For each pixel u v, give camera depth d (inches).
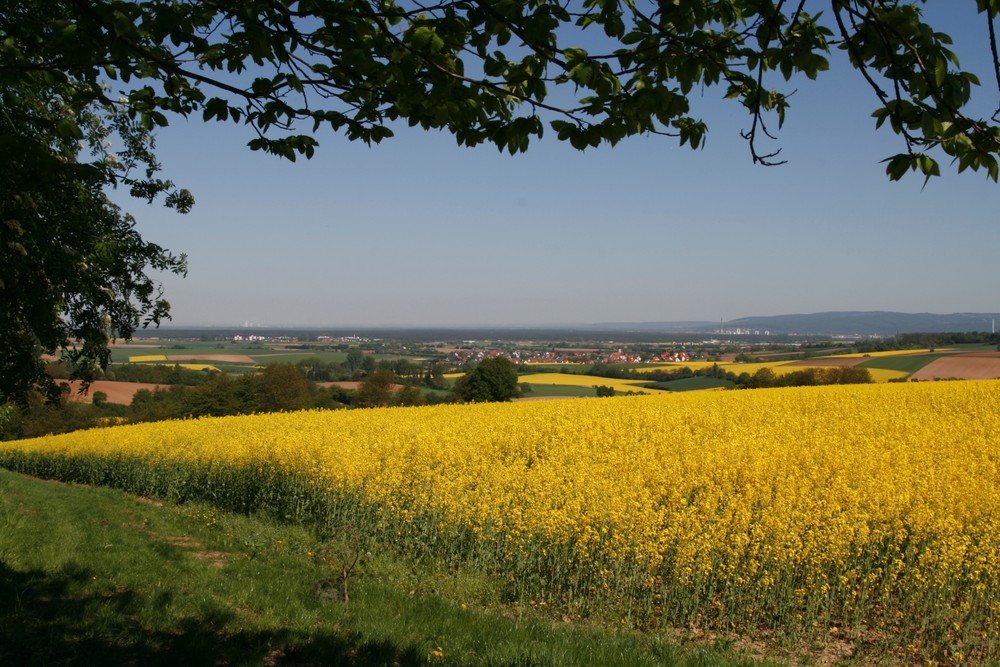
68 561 309.1
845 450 516.4
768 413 780.0
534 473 451.8
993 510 349.1
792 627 265.1
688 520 331.9
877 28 91.2
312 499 485.1
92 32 119.6
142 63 142.1
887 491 374.6
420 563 361.7
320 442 610.2
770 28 97.8
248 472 568.1
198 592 275.0
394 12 119.0
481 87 126.0
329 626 246.7
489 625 257.6
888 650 256.7
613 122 122.1
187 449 694.5
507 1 105.3
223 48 134.1
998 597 261.0
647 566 307.6
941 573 269.1
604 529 327.9
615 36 109.3
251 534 437.1
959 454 506.6
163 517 502.3
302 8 118.5
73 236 214.1
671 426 684.7
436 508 403.9
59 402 278.8
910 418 691.4
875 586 297.1
